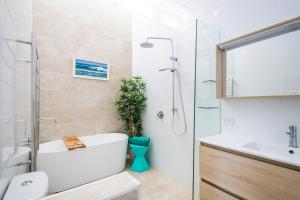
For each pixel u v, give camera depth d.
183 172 2.26
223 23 1.82
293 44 1.37
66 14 2.61
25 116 1.67
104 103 3.01
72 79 2.66
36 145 1.47
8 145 1.03
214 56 1.88
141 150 2.65
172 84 2.44
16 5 1.29
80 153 2.19
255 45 1.60
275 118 1.46
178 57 2.34
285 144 1.40
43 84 2.41
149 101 2.90
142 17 3.03
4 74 0.91
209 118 1.82
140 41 3.09
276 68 1.46
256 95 1.59
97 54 2.91
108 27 3.05
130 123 2.97
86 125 2.80
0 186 0.94
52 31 2.48
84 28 2.78
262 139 1.54
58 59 2.53
